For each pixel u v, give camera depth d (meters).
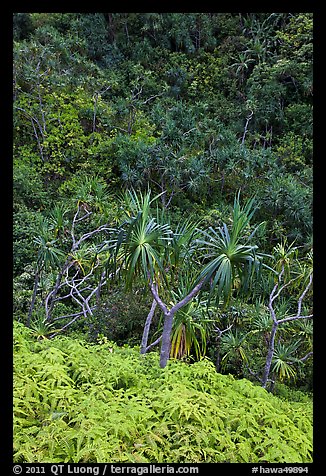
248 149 9.24
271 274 4.24
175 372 2.93
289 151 9.69
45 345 3.08
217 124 10.15
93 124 9.39
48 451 2.01
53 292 4.63
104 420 2.22
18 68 8.98
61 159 8.69
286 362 4.39
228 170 8.51
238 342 4.25
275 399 3.07
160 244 2.85
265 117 10.45
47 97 9.16
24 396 2.30
